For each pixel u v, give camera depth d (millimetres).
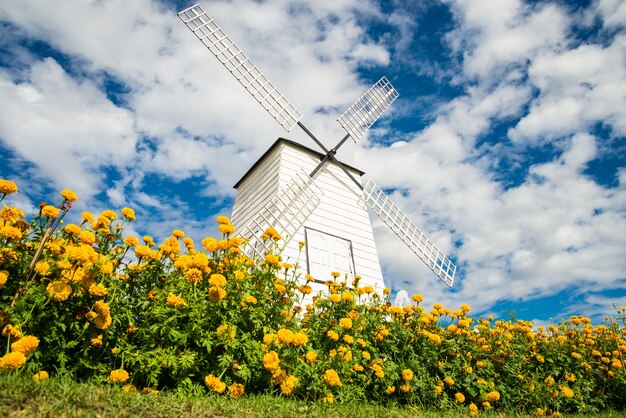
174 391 3855
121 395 3119
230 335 4215
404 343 6305
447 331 7113
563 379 7777
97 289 3715
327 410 4012
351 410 4230
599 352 8289
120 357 3986
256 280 5227
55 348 3527
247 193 15258
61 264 3482
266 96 14352
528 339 8023
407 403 5828
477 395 6492
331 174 14719
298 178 13234
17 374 2920
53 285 3422
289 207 12039
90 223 4473
